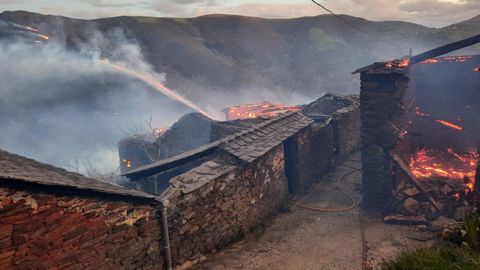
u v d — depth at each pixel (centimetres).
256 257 782
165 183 1103
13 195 446
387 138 980
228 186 830
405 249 778
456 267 380
